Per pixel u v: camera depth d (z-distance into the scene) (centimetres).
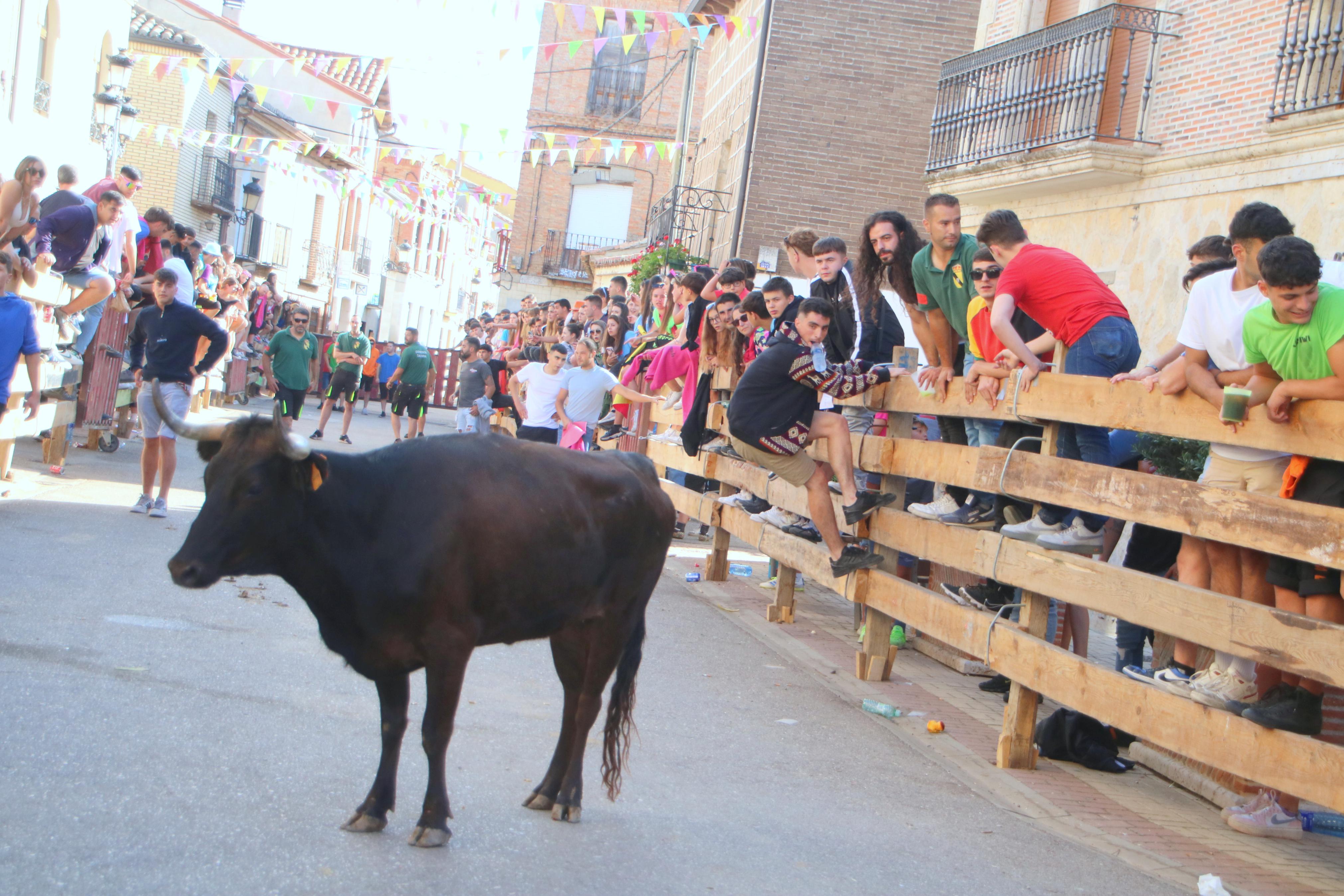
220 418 1862
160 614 686
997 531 696
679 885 407
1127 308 1224
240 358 2281
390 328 5812
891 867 448
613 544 471
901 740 643
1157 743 520
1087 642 829
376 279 5512
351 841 409
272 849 394
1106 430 641
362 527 405
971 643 657
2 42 1764
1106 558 792
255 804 431
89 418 1316
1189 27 1180
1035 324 701
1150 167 1202
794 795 525
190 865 374
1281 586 496
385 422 2673
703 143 2625
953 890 432
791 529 903
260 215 3984
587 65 3934
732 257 1869
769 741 607
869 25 1853
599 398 1292
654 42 1420
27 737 462
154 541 886
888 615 777
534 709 609
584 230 4012
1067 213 1341
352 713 555
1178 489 514
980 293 687
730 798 511
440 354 3300
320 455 386
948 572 870
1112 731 655
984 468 655
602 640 478
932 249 733
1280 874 486
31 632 605
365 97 4334
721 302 1014
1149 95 1218
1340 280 716
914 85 1859
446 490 419
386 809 422
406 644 417
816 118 1855
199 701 539
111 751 461
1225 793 576
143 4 3575
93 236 1174
